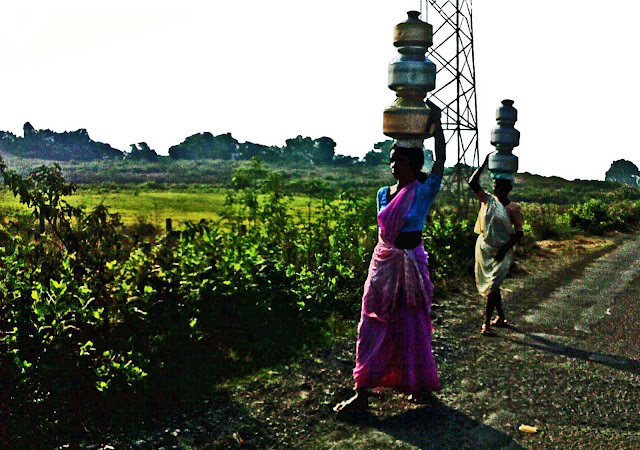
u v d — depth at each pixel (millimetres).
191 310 5848
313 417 4719
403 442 4340
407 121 6090
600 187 100750
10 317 4637
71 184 6055
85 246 5879
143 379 4883
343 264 8758
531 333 7281
